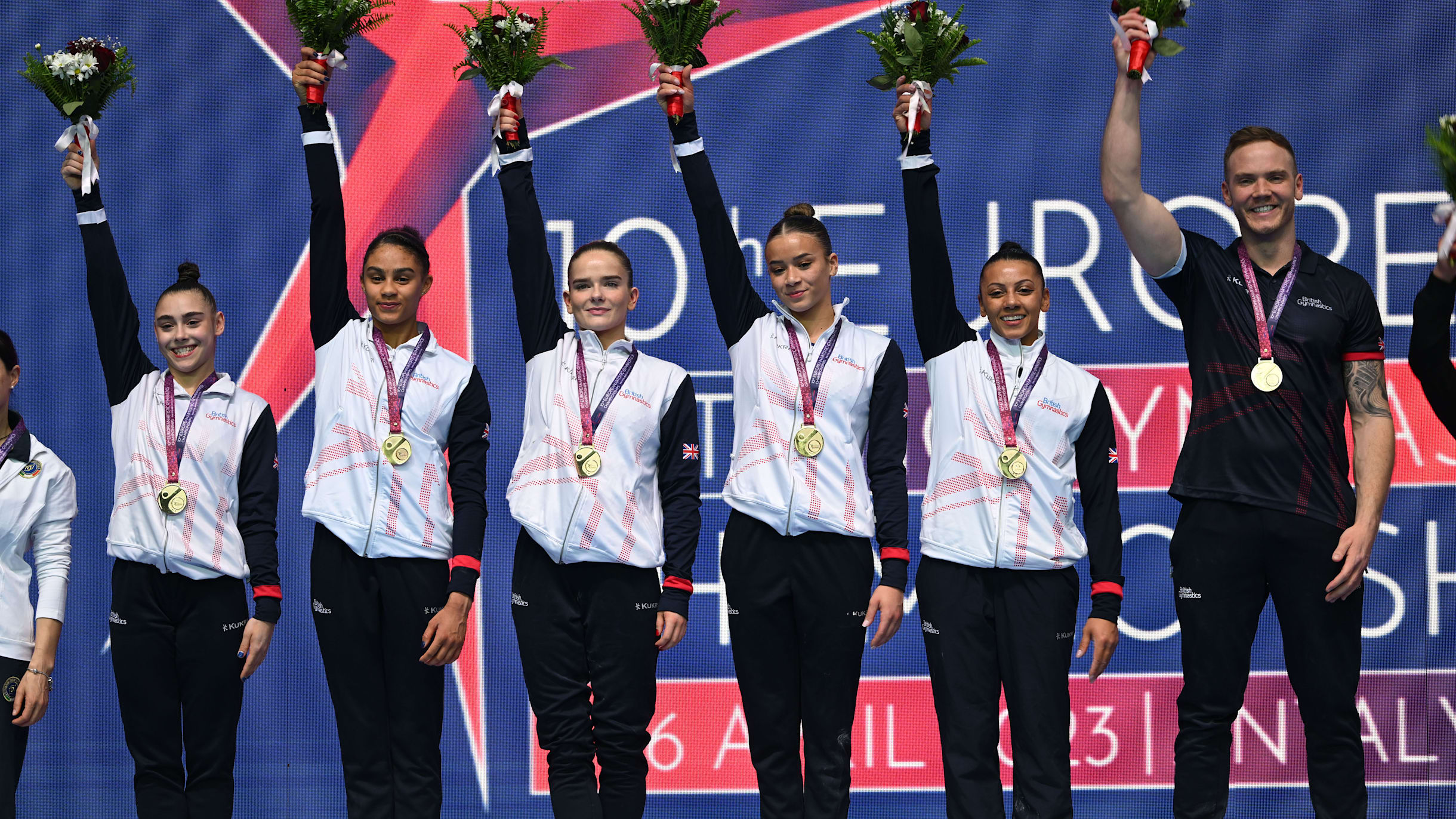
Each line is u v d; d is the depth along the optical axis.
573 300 7.05
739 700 9.17
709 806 9.16
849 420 6.92
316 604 6.94
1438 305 6.18
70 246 9.24
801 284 6.86
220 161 9.27
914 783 9.13
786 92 9.26
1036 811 6.70
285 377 9.26
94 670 9.15
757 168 9.26
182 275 7.48
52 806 9.10
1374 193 9.04
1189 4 6.49
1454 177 6.15
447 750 9.17
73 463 9.20
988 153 9.20
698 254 9.28
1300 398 6.36
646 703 6.88
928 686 9.15
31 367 9.22
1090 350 9.17
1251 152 6.46
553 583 6.79
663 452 7.02
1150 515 9.12
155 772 7.11
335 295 7.13
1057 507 6.88
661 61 7.14
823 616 6.80
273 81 9.27
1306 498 6.33
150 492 7.09
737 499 6.91
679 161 7.13
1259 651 9.08
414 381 6.98
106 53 7.26
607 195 9.28
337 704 6.95
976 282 9.20
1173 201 9.13
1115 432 9.07
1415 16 9.04
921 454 9.22
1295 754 9.03
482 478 7.03
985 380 7.02
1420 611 8.96
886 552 6.75
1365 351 6.43
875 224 9.22
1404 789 8.95
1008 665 6.83
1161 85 9.15
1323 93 9.06
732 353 7.18
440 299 9.27
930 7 6.89
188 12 9.27
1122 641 9.09
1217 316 6.52
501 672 9.19
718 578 9.20
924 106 6.83
